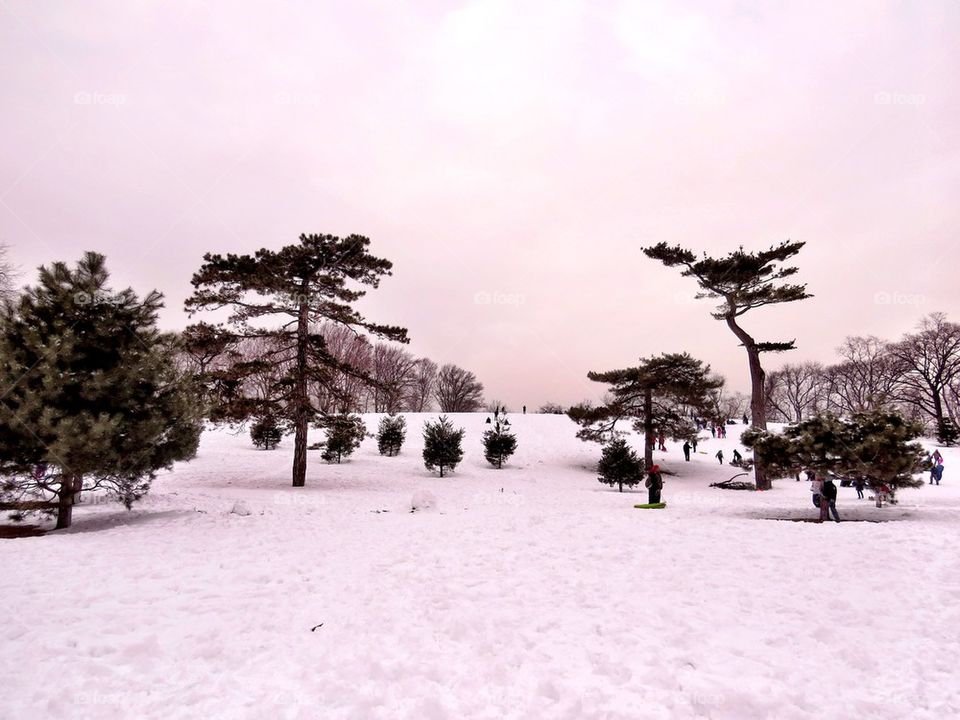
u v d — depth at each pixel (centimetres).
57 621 606
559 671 487
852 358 7012
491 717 406
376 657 513
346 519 1513
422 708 417
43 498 1358
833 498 1644
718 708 418
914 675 476
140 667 491
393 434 3803
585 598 704
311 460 3378
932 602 671
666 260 3016
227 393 2333
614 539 1134
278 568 872
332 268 2494
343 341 6209
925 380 6084
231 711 412
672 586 755
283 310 2461
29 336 1264
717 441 4875
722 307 3119
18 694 436
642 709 418
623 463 2891
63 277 1358
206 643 545
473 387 9088
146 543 1095
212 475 2653
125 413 1374
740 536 1160
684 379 3375
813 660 510
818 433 1739
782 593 718
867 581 767
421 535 1214
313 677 471
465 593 731
